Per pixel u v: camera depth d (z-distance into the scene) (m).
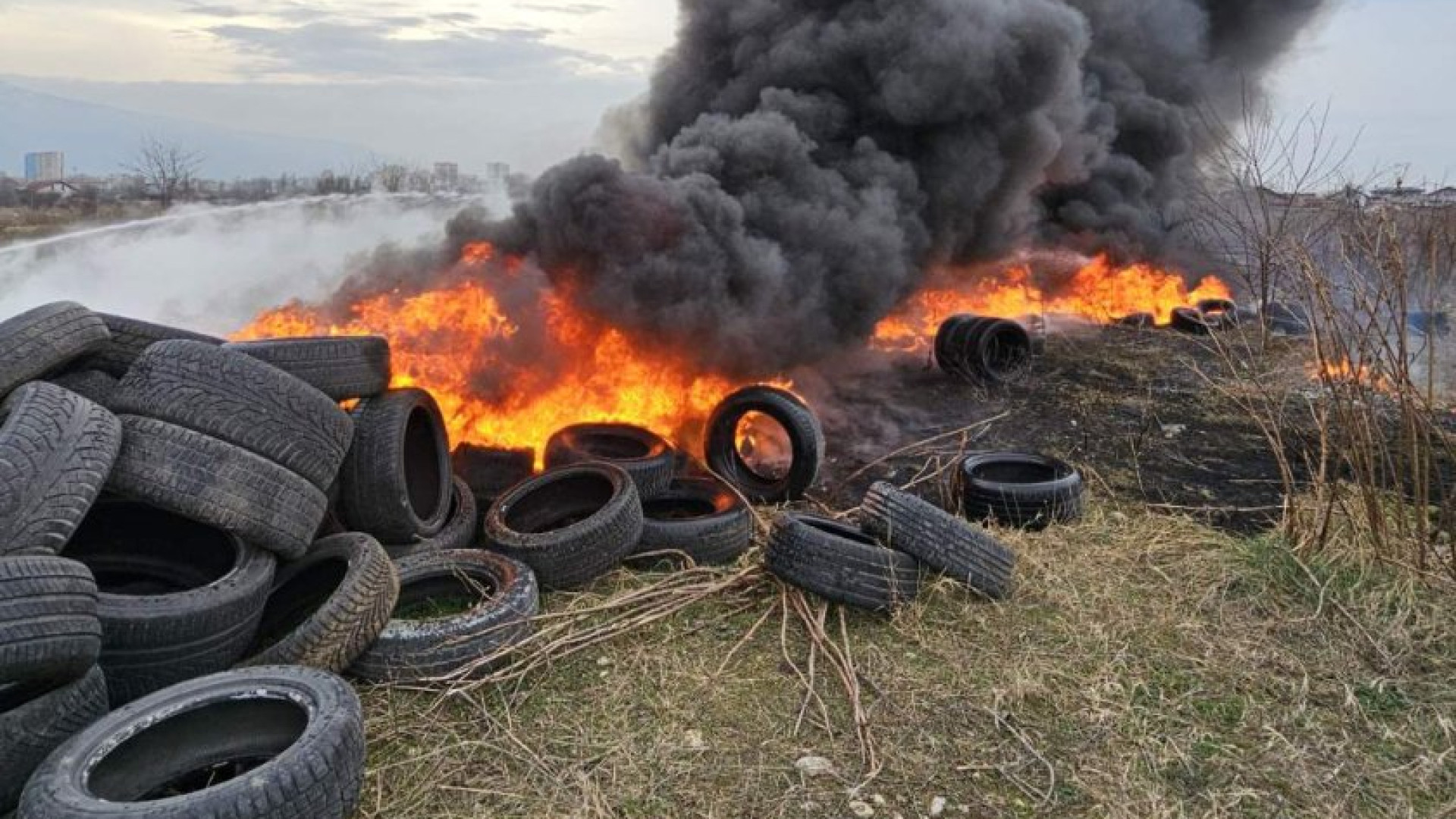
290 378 4.25
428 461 5.42
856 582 4.35
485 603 4.12
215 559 4.23
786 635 4.27
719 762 3.33
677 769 3.29
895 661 4.03
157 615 3.37
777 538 4.52
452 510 5.51
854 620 4.40
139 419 3.83
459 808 3.08
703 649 4.15
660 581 4.81
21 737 2.79
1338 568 4.68
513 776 3.25
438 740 3.45
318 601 4.34
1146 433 8.06
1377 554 4.68
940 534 4.55
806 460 6.32
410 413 5.14
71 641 2.87
